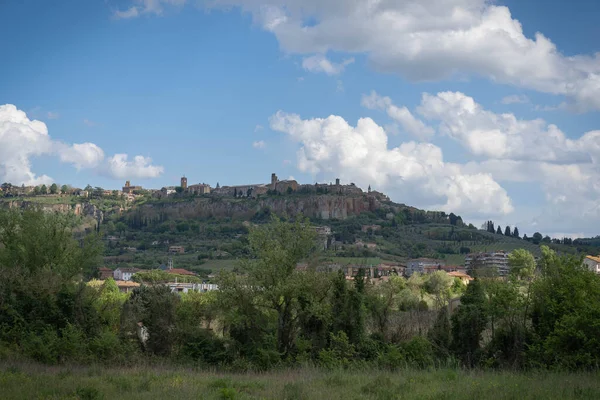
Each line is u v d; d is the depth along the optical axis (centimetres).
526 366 3134
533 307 3316
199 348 3762
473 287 3597
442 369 2958
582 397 1900
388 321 4041
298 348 3662
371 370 3066
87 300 3988
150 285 4278
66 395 1916
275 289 3734
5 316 3631
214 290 4147
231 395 1928
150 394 1973
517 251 12006
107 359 3403
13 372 2541
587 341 2861
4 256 4462
